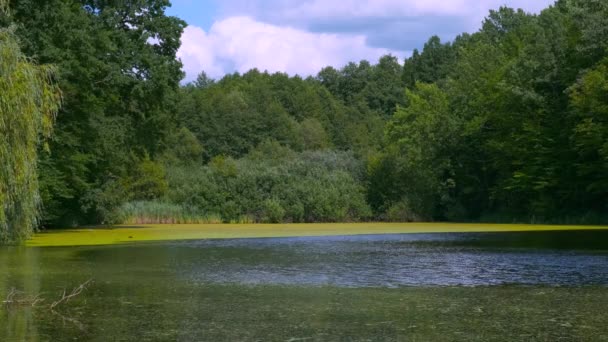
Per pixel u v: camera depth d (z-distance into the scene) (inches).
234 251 781.3
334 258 690.8
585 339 315.3
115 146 1273.4
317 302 416.8
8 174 461.4
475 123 1692.9
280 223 1630.2
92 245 877.8
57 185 1114.1
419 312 382.9
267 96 3489.2
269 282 506.0
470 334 325.7
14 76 468.4
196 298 433.4
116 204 1397.6
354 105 3863.2
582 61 1508.4
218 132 3102.9
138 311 387.2
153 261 663.8
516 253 736.3
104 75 1182.3
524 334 325.7
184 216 1611.7
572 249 785.6
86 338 319.0
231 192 1673.2
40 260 676.1
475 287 478.0
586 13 1451.8
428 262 647.1
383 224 1520.7
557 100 1566.2
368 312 382.3
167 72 1267.2
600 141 1397.6
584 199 1545.3
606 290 463.2
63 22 1040.2
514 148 1610.5
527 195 1669.5
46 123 509.7
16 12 998.4
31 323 353.7
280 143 3129.9
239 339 316.8
